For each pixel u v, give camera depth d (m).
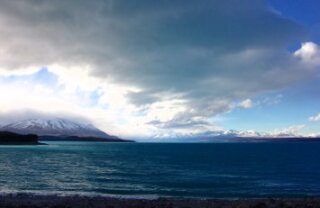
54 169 71.69
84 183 48.00
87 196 33.78
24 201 27.52
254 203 26.78
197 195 37.31
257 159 112.69
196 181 50.94
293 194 39.09
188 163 93.31
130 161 102.56
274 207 24.73
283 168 76.44
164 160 108.50
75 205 25.11
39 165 82.62
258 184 48.06
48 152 165.12
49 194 35.56
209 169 73.38
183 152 183.50
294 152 172.88
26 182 48.31
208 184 47.28
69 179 53.22
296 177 57.97
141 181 50.78
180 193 38.66
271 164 89.31
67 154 146.50
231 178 55.56
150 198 32.94
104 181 50.75
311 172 66.75
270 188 44.00
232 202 27.84
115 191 39.88
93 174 61.53
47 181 50.03
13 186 43.72
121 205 25.47
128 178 55.00
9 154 140.38
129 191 39.91
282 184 48.41
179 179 53.72
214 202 27.77
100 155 142.75
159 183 48.22
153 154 156.75
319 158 117.56
